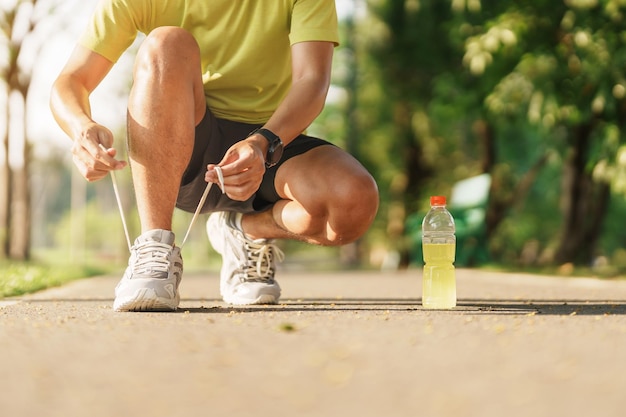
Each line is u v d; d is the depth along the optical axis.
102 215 43.12
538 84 8.16
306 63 2.88
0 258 12.89
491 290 4.80
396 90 15.45
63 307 3.06
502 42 8.45
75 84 2.87
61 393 1.38
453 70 11.90
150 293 2.69
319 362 1.67
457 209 11.26
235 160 2.58
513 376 1.51
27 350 1.84
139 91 2.70
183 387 1.42
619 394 1.35
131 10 3.00
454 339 2.00
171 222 2.79
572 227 10.69
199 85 2.82
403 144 17.70
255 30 3.09
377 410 1.24
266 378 1.50
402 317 2.56
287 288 5.24
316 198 2.84
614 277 6.26
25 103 12.59
